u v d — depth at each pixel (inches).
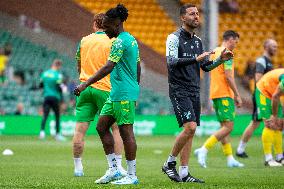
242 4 3595.0
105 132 982.4
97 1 3408.0
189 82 995.3
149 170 1266.0
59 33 3159.5
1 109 2979.8
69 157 1592.0
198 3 3476.9
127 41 915.4
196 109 1007.0
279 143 1425.9
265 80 1387.8
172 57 984.3
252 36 3479.3
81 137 1112.8
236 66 3284.9
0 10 3166.8
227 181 1022.4
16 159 1523.1
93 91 1082.7
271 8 3612.2
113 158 986.7
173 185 922.1
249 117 2704.2
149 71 3132.4
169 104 2987.2
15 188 877.8
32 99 3002.0
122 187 876.0
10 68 3080.7
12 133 2687.0
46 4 3169.3
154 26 3447.3
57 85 2289.6
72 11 3166.8
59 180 1020.5
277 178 1088.8
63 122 2662.4
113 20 912.9
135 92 930.1
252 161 1542.8
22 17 3176.7
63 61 3110.2
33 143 2118.6
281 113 1403.8
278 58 3405.5
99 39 1089.4
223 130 1369.3
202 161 1364.4
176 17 3479.3
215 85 1370.6
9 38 3161.9
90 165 1392.7
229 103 1362.0
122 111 925.2
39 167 1310.3
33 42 3159.5
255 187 901.2
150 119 2704.2
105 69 906.1
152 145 2070.6
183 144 995.3
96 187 878.4
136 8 3484.3
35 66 3110.2
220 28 3486.7
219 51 1369.3
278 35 3508.9
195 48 1015.6
